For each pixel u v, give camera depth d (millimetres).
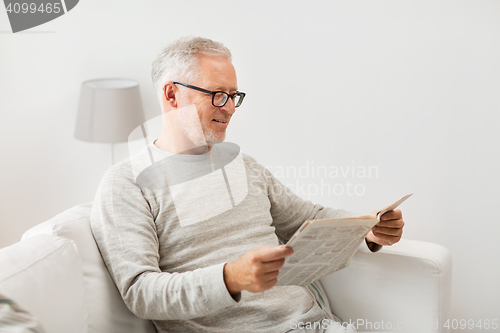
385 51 1666
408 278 1244
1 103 2061
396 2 1629
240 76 1822
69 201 2107
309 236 792
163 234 1075
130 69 1940
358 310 1318
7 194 2139
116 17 1907
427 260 1221
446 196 1700
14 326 555
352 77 1715
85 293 945
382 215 1162
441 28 1602
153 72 1216
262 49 1781
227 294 854
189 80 1140
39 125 2059
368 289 1298
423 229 1749
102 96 1854
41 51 1992
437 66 1627
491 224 1671
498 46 1558
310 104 1775
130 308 960
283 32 1749
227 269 868
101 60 1958
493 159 1628
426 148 1690
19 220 2154
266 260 797
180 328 1042
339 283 1340
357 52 1693
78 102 2002
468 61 1596
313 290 1234
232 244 1120
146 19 1880
